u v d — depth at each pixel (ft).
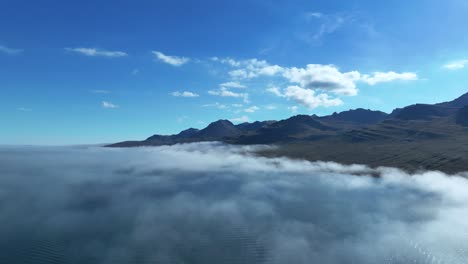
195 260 209.67
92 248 230.89
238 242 236.84
